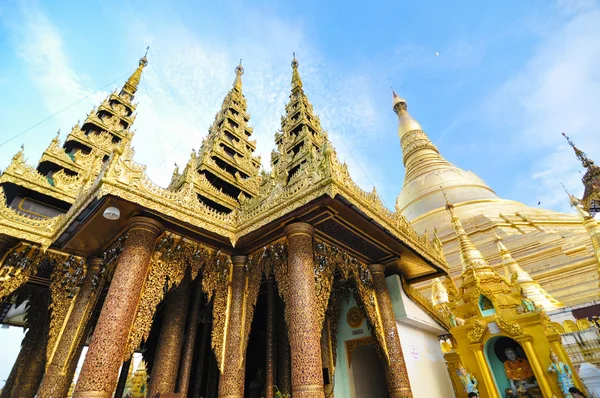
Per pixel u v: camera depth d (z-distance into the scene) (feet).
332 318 38.14
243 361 28.19
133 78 71.77
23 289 39.29
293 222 27.81
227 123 58.80
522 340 28.99
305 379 21.62
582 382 26.40
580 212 39.96
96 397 19.42
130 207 25.25
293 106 57.67
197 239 29.91
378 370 41.86
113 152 24.50
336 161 25.89
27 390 34.76
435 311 42.63
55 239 30.01
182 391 30.55
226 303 30.66
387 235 30.30
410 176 111.55
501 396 29.66
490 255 59.98
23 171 37.68
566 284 47.32
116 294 22.90
